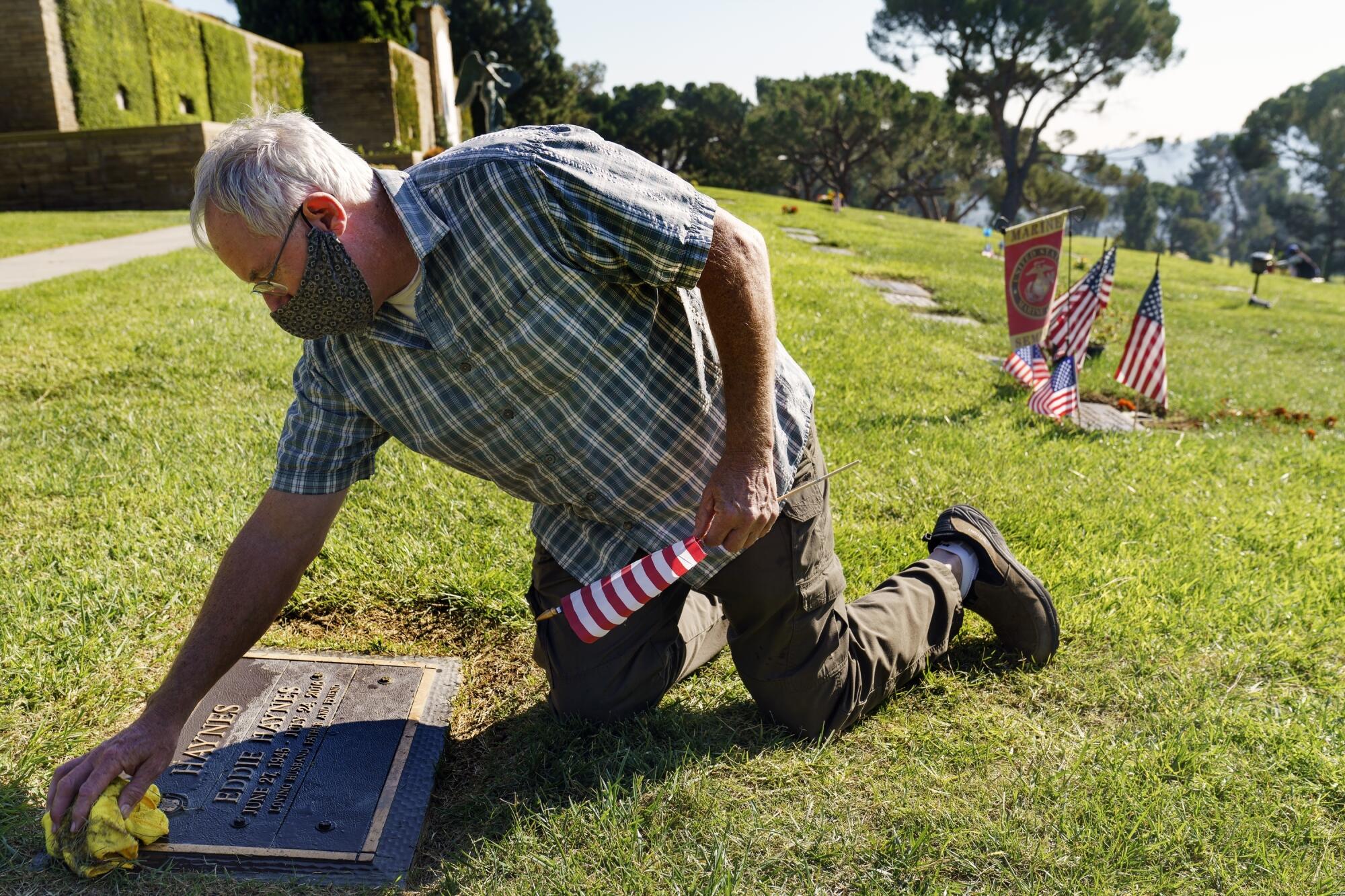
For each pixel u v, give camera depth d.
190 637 1.79
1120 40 43.28
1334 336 11.68
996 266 15.06
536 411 1.81
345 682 2.41
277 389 4.93
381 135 30.28
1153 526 3.70
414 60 32.19
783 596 2.04
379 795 2.01
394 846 1.89
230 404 4.65
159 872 1.79
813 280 10.02
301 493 1.82
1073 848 1.94
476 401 1.78
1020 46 43.62
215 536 3.19
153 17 23.09
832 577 2.13
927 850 1.92
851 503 3.76
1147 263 21.80
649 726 2.30
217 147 1.53
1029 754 2.24
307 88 30.03
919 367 6.35
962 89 45.91
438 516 3.41
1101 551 3.43
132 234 13.02
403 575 2.98
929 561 2.54
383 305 1.69
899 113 48.34
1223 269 25.42
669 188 1.70
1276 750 2.28
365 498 3.54
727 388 1.79
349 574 2.97
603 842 1.92
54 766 2.11
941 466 4.25
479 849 1.92
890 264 13.25
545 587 2.22
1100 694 2.50
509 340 1.70
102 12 21.44
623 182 1.66
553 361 1.74
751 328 1.75
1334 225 67.12
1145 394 5.95
